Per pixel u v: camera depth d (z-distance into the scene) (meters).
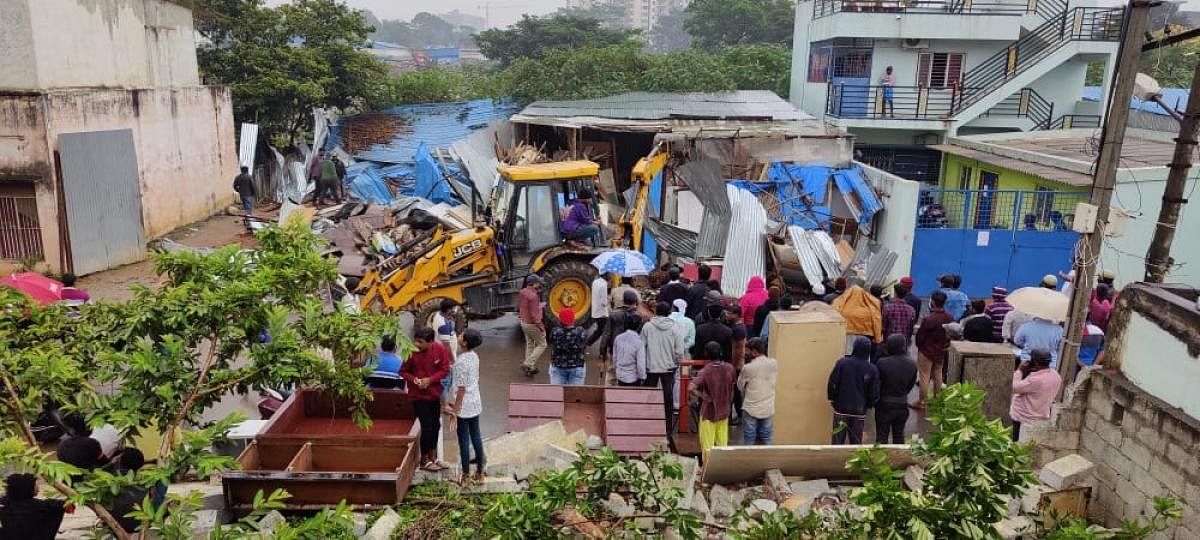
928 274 16.28
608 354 10.57
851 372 8.35
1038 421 8.06
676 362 9.24
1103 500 6.96
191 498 4.39
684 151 18.84
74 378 4.91
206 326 5.23
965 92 23.09
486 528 4.98
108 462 5.99
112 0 18.08
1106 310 10.51
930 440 4.52
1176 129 24.08
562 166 13.07
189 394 5.11
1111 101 8.62
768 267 14.90
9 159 14.95
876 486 4.29
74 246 15.55
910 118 22.95
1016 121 23.66
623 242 13.76
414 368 7.30
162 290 5.32
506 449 7.88
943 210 17.09
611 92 25.94
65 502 4.79
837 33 23.33
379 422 7.85
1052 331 9.64
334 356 5.71
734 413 9.81
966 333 9.90
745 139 19.92
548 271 12.70
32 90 15.18
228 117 23.69
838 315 9.03
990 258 16.14
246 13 26.75
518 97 27.41
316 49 26.97
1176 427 6.13
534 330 11.23
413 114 27.80
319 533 4.67
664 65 26.27
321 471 6.78
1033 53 23.05
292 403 7.61
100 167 16.19
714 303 9.97
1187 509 6.00
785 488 7.22
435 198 22.84
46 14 15.42
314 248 5.88
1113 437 6.86
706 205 15.23
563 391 8.90
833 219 17.95
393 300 12.15
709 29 50.94
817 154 20.12
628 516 5.50
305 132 28.31
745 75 28.98
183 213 20.50
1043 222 15.95
